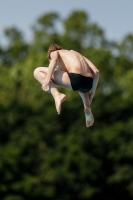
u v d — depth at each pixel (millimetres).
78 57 35781
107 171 114312
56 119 120062
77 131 117000
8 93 130875
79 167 110812
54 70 35781
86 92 36250
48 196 108188
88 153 113750
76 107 122125
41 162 113938
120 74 137000
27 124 118875
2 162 107938
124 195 114438
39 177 111312
